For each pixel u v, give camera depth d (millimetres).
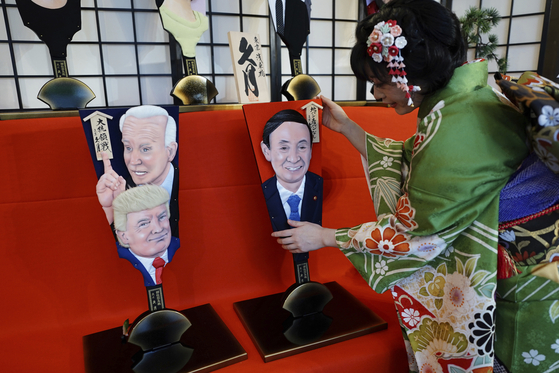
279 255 1475
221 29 2102
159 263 1023
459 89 804
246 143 1371
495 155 747
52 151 1155
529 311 809
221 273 1388
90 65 1879
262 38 2213
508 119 755
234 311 1290
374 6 2061
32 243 1172
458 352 857
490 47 2340
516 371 852
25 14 1194
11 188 1131
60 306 1221
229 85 2205
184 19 1470
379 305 1318
